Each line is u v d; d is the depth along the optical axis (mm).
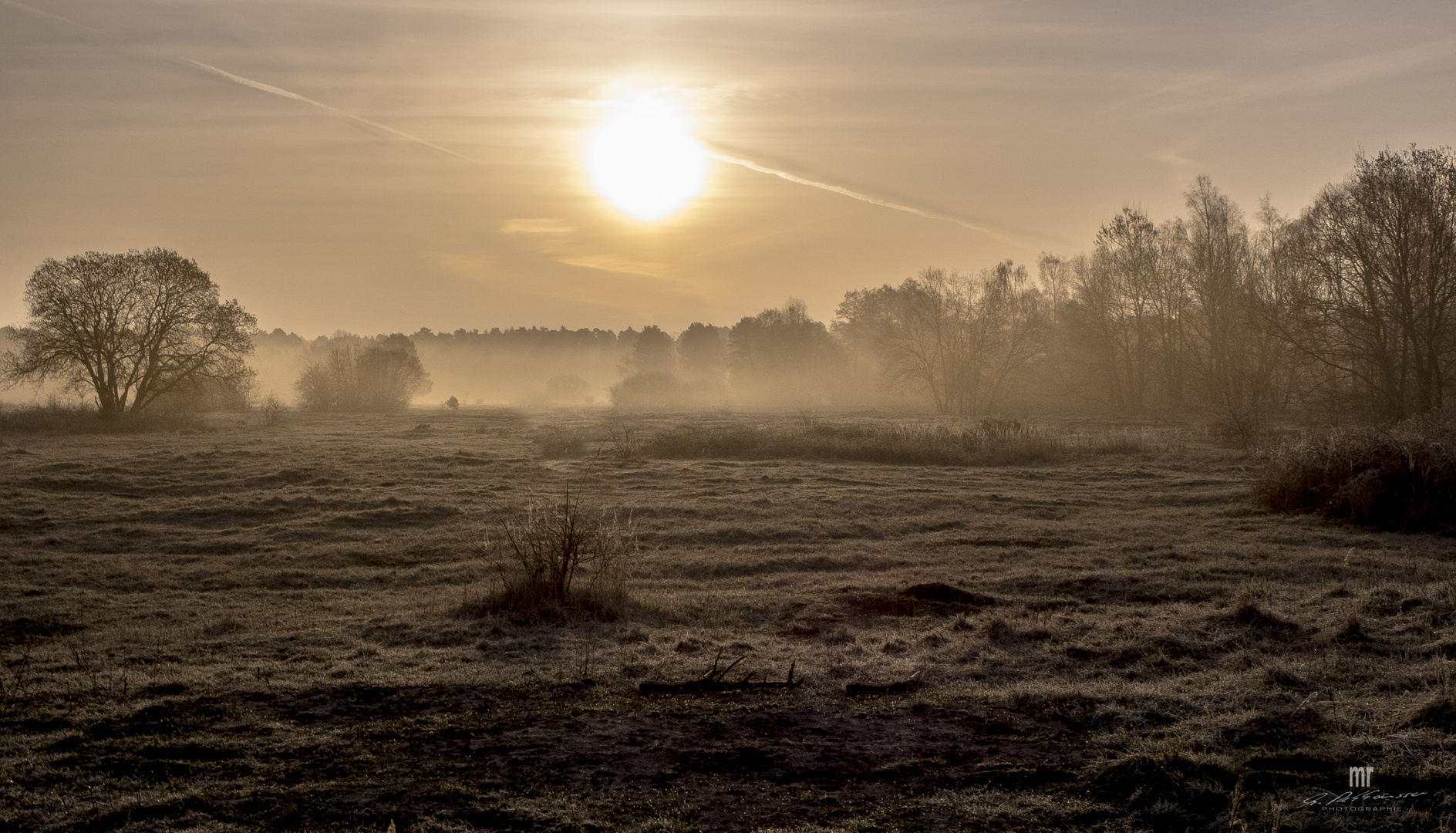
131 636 10000
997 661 8430
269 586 13430
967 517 19109
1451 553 14195
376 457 32594
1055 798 5293
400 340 152250
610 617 10391
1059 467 28531
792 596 11695
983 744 6230
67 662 8617
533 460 32094
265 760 5957
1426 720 6102
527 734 6480
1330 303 36719
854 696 7352
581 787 5496
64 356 50312
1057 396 72000
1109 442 33375
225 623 10461
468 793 5398
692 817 5066
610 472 27844
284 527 18297
